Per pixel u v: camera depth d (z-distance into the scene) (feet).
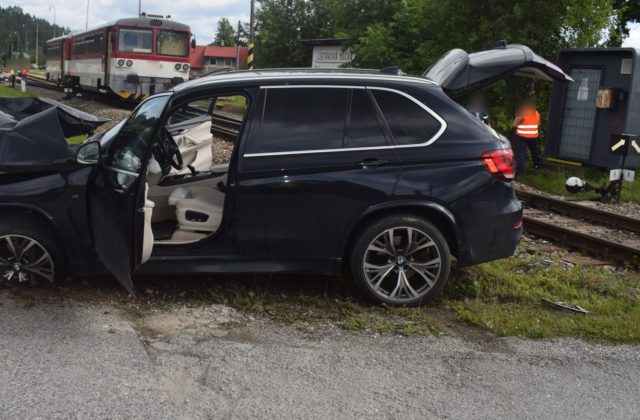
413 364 13.91
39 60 341.21
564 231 25.98
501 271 20.43
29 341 14.03
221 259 16.72
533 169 47.37
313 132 16.67
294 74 17.33
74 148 17.38
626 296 19.24
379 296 17.07
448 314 17.08
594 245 24.76
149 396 12.00
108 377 12.61
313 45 99.04
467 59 18.20
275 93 16.85
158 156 19.39
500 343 15.28
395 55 69.72
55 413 11.25
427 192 16.58
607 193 37.63
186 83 17.21
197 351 14.03
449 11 56.29
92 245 16.71
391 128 16.84
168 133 20.35
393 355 14.32
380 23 72.95
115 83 84.12
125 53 83.82
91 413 11.31
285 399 12.17
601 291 19.79
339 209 16.52
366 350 14.53
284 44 159.43
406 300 17.17
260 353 14.10
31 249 16.78
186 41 86.53
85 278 18.25
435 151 16.80
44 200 16.31
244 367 13.39
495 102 55.31
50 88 128.57
